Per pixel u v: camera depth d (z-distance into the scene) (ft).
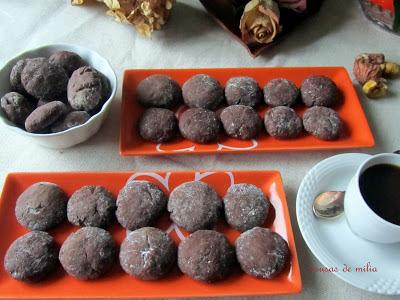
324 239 0.98
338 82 1.34
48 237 0.96
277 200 1.05
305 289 0.95
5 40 1.45
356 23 1.56
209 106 1.23
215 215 1.00
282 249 0.94
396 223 0.89
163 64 1.41
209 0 1.51
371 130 1.26
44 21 1.53
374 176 0.94
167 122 1.16
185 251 0.93
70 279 0.93
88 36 1.49
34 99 1.19
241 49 1.46
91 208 1.00
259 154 1.19
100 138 1.21
